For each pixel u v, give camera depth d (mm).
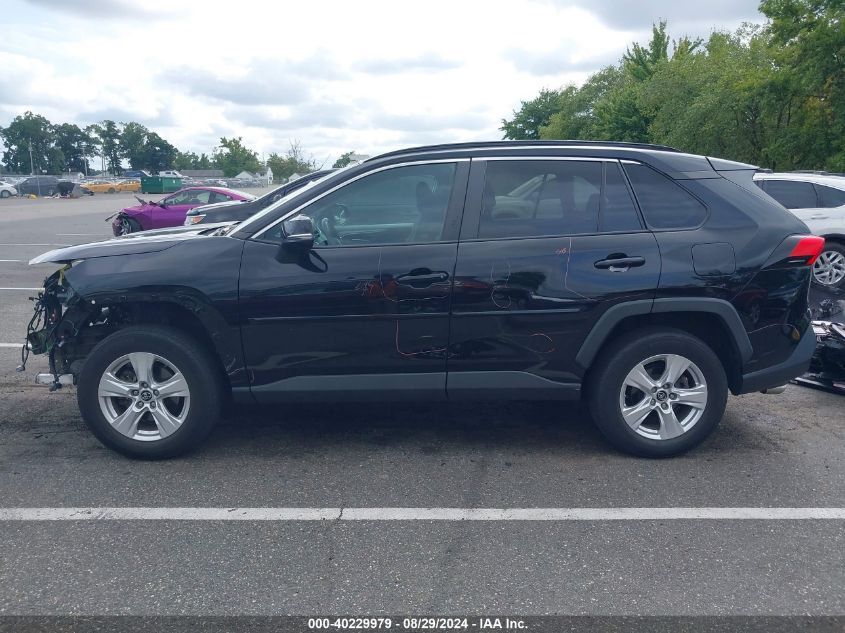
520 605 3141
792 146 21828
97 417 4598
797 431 5230
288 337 4488
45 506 4066
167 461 4684
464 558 3521
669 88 26625
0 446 4941
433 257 4449
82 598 3193
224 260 4484
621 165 4625
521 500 4133
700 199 4605
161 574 3385
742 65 24344
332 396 4582
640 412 4621
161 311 4746
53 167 135875
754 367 4633
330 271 4445
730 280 4477
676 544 3652
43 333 4863
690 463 4656
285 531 3789
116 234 20984
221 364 4680
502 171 4590
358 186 4586
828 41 19422
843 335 5828
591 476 4453
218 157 129125
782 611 3094
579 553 3566
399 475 4473
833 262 10734
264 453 4820
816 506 4066
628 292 4438
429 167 4605
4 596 3209
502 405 5746
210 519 3920
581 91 50125
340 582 3316
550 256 4457
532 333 4488
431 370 4551
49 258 4621
